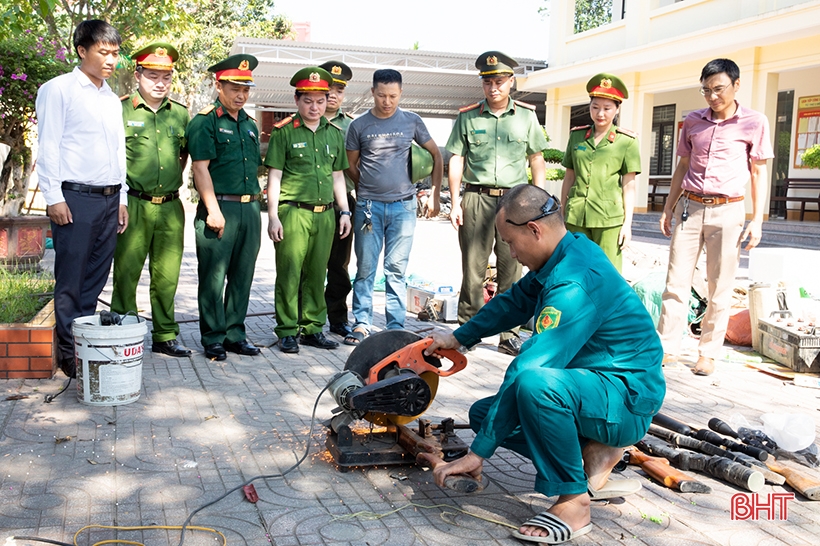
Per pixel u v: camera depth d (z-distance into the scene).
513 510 3.30
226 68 5.57
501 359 6.21
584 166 6.17
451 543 2.98
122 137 5.23
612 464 3.30
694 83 18.50
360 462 3.64
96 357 4.49
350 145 6.57
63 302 5.12
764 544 3.04
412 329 7.31
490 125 6.29
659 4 20.69
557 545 2.98
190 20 13.27
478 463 3.04
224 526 3.06
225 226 5.78
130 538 2.93
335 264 6.92
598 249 3.15
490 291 7.81
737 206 5.71
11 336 5.06
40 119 4.87
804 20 14.49
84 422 4.26
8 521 3.03
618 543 3.01
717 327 5.79
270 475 3.59
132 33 12.45
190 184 28.00
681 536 3.09
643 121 20.47
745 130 5.70
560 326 2.94
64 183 4.95
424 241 17.11
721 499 3.47
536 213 3.11
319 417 4.48
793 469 3.77
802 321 6.23
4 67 9.31
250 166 5.85
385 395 3.38
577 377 2.96
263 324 7.47
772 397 5.19
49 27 11.68
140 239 5.59
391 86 6.33
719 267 5.77
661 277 7.31
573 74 21.67
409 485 3.55
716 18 17.56
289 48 22.42
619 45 20.92
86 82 4.97
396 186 6.50
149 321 7.24
